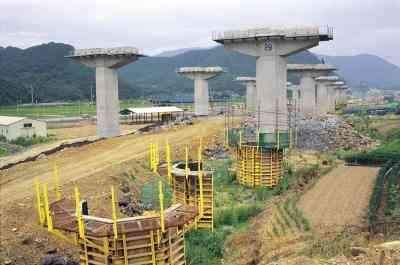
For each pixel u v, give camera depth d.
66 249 24.91
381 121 115.75
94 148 57.59
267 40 49.28
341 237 26.20
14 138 76.94
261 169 43.62
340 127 79.00
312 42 48.41
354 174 48.22
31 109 159.38
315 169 49.62
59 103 191.38
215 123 84.81
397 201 34.56
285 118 51.00
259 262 24.27
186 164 28.02
